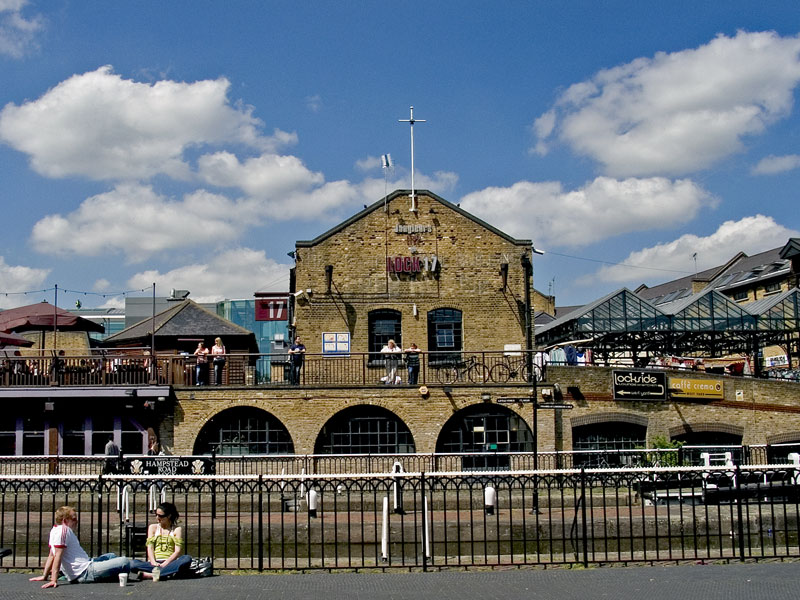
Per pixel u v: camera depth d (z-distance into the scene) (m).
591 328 33.81
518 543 15.26
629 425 26.97
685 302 35.97
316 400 25.25
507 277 28.92
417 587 11.38
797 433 27.56
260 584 11.68
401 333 28.56
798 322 35.03
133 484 14.27
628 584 11.38
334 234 28.81
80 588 11.43
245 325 48.50
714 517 15.61
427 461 24.12
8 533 15.45
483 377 26.09
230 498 18.58
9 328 27.55
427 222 29.03
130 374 24.94
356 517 16.45
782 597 10.43
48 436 24.72
